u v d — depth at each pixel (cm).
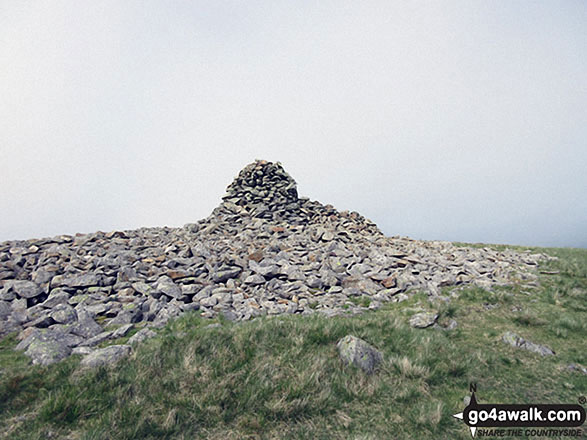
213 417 471
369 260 1627
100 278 1139
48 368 562
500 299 1065
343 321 804
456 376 604
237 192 3067
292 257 1587
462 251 2044
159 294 1044
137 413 464
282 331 734
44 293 1025
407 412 493
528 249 2203
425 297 1106
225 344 659
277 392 528
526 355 688
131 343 669
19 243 1661
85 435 411
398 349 694
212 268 1330
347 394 531
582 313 938
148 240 1905
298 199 3120
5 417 448
